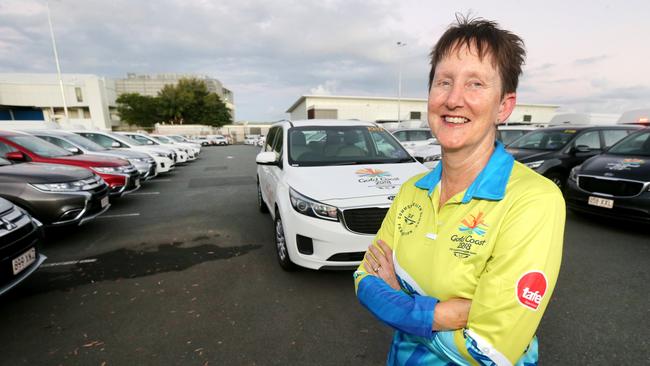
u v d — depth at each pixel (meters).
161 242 4.27
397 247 0.94
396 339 1.02
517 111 42.50
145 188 8.41
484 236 0.74
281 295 2.86
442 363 0.84
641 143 4.60
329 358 2.09
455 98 0.80
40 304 2.77
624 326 2.32
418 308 0.78
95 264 3.58
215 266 3.50
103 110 48.78
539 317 0.69
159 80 76.75
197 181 9.52
